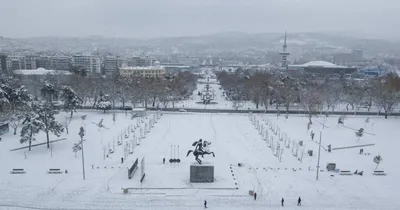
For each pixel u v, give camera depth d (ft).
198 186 279.08
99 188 270.87
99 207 237.86
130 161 338.95
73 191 263.90
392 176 312.09
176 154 364.38
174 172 310.24
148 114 590.14
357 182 295.28
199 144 297.12
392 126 522.88
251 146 399.44
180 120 542.16
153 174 304.09
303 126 514.68
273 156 363.76
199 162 293.43
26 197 251.80
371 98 653.71
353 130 492.95
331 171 322.75
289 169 325.01
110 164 329.11
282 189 276.41
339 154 378.53
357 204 251.80
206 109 650.84
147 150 377.50
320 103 574.15
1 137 418.51
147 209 236.43
